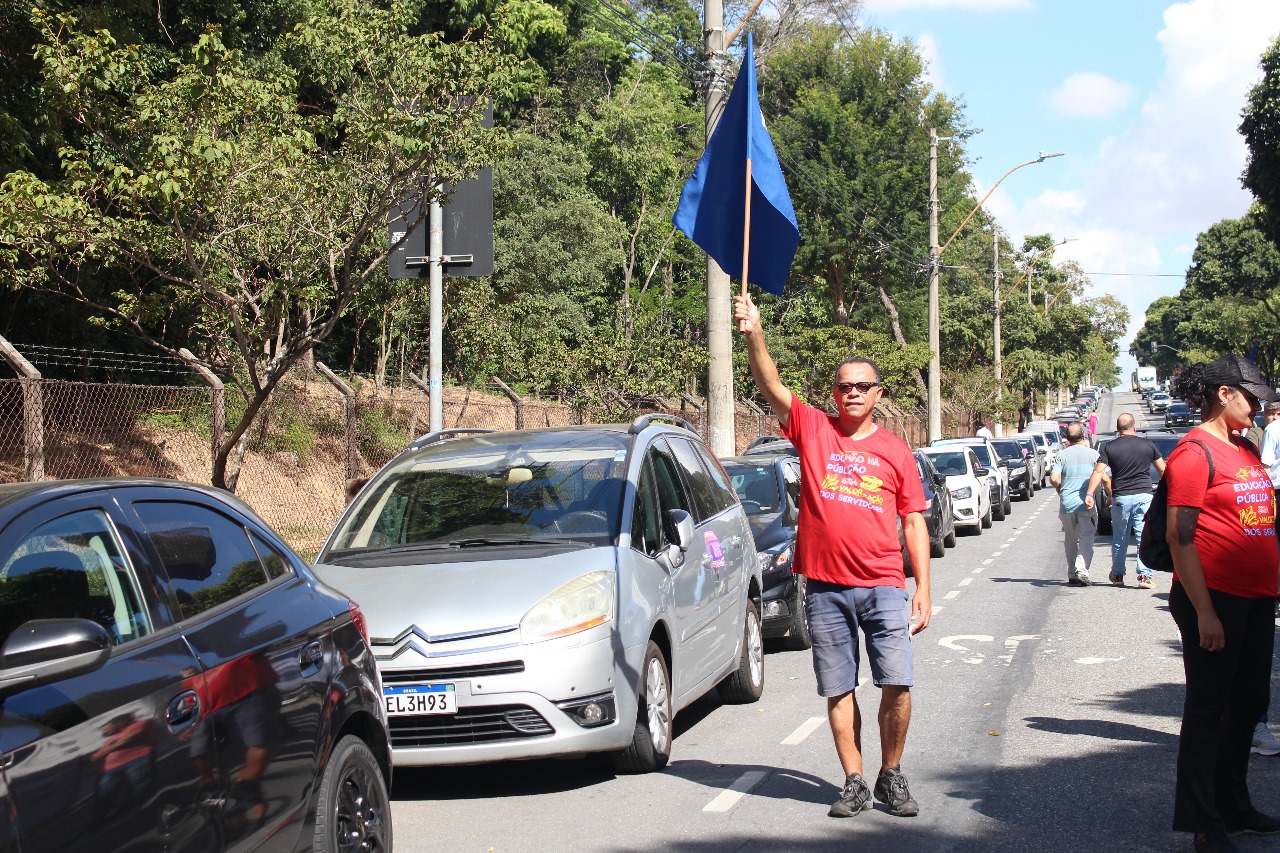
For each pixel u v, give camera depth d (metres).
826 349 36.47
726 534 8.64
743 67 7.03
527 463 7.71
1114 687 8.99
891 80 49.94
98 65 9.54
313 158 10.73
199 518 4.43
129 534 3.97
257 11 20.05
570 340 30.22
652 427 8.39
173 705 3.64
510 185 28.81
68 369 17.56
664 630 7.09
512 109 31.88
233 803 3.84
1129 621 12.22
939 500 20.11
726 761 7.15
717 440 16.00
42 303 15.30
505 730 6.19
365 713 4.82
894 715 5.92
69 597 3.58
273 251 10.25
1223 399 5.36
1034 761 6.95
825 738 7.70
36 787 3.05
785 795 6.37
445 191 10.88
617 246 35.41
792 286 49.72
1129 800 6.14
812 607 5.95
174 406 17.42
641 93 40.22
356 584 6.61
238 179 9.52
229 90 9.76
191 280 11.30
